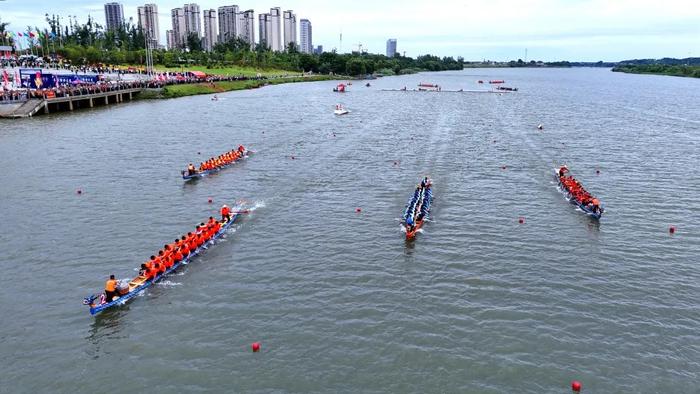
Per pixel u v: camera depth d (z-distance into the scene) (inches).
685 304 1524.4
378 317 1440.7
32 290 1581.0
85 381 1197.1
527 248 1895.9
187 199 2436.0
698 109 6614.2
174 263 1715.1
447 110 6087.6
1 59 7116.1
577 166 3157.0
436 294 1562.5
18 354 1285.7
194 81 7657.5
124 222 2132.1
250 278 1659.7
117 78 6909.5
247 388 1171.9
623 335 1368.1
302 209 2306.8
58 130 4030.5
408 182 2758.4
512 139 4087.1
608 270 1732.3
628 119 5447.8
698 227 2127.2
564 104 7126.0
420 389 1169.4
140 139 3791.8
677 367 1246.3
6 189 2524.6
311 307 1489.9
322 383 1187.9
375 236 1996.8
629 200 2476.6
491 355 1284.4
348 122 4891.7
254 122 4744.1
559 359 1270.9
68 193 2486.5
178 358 1273.4
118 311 1471.5
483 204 2389.3
